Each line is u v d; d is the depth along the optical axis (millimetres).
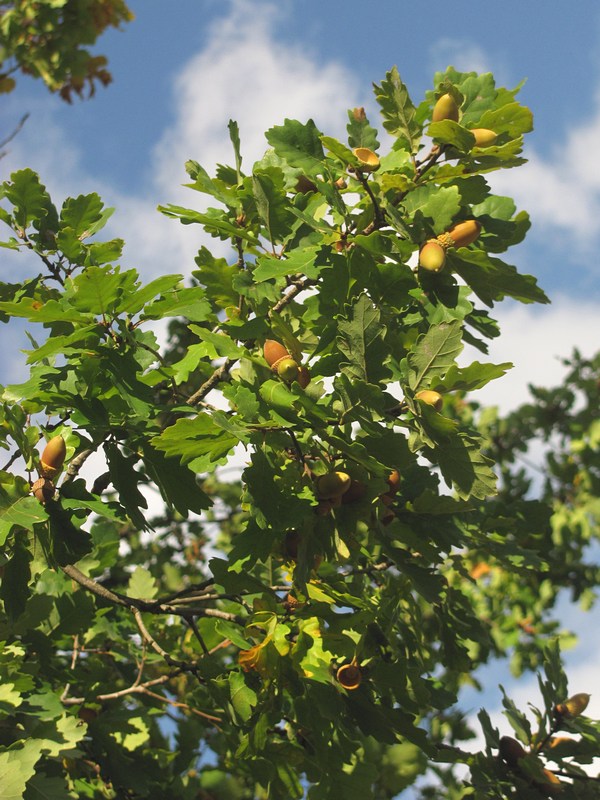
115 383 3621
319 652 3576
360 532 4543
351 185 4227
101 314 3625
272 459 3379
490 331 4109
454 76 4211
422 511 3879
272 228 4047
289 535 3561
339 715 3500
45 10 7324
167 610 4027
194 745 5238
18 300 4395
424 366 3395
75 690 4871
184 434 3258
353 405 3219
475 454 3230
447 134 3766
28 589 3613
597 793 4148
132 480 3721
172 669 5340
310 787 3805
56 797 3826
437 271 3693
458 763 4297
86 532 3566
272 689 3518
